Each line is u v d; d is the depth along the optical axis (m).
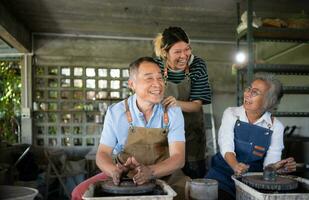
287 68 3.43
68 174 4.71
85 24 5.00
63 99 5.54
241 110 1.96
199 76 2.11
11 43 4.71
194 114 2.18
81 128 5.58
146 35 5.61
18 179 4.51
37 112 5.52
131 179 1.43
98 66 5.64
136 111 1.67
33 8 4.24
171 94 2.05
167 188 1.29
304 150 3.48
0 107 5.59
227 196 1.82
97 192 1.32
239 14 4.00
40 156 5.34
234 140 1.93
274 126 1.89
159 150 1.69
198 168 2.21
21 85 5.46
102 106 5.58
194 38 5.85
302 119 4.64
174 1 4.05
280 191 1.34
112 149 1.71
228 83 6.00
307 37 3.70
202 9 4.33
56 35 5.53
